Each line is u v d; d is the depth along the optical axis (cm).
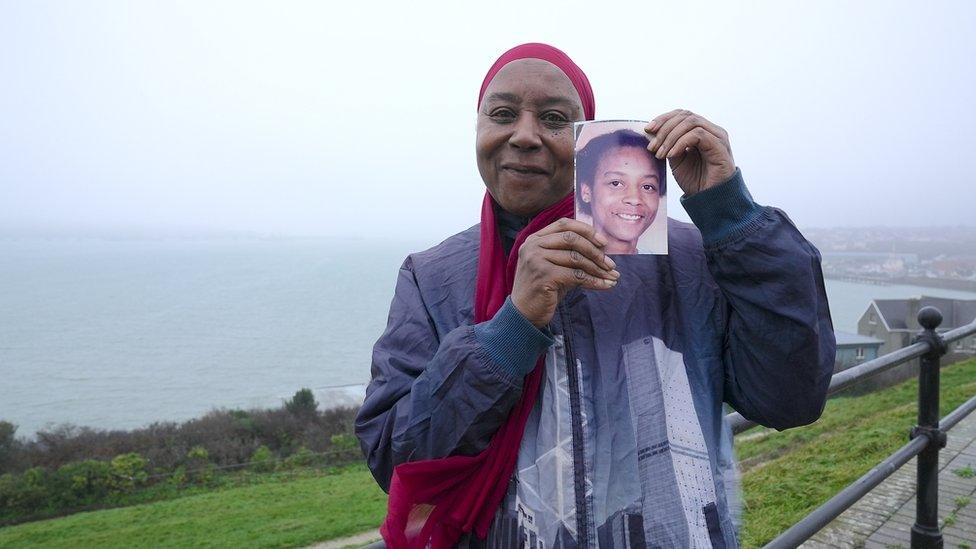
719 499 129
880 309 4678
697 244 145
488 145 136
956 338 312
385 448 129
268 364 8656
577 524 120
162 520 2281
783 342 123
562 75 137
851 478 544
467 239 150
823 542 376
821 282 127
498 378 115
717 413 135
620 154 130
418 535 130
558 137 134
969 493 427
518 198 136
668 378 132
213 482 2805
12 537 2223
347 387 6612
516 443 125
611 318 133
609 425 127
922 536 308
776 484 577
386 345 138
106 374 8150
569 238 112
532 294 114
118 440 3312
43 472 2666
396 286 149
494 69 145
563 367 128
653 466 126
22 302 16788
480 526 125
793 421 131
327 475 2855
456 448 121
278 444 3319
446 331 136
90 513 2483
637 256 140
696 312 137
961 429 558
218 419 3588
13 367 8688
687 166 131
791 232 125
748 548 440
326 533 1975
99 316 14050
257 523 2142
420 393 122
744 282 125
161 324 12812
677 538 122
